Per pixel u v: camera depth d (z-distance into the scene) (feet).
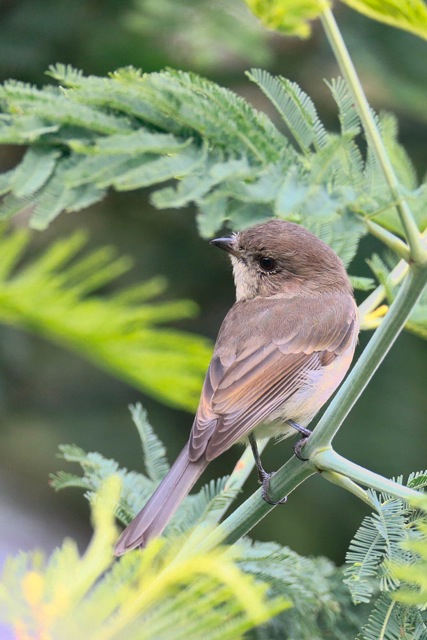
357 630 25.63
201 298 47.75
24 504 47.96
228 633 14.05
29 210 29.27
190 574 14.64
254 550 23.67
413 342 45.09
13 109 20.35
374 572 20.98
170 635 13.96
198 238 47.62
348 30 43.60
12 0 41.70
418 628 21.09
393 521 21.71
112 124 20.35
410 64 43.19
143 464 45.42
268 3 18.65
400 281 28.94
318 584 25.18
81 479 25.34
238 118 20.59
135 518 22.71
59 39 41.22
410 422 43.91
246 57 39.75
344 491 44.52
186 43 40.52
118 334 11.34
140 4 40.09
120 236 47.52
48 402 46.50
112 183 18.45
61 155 19.70
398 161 26.68
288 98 24.32
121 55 40.96
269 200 18.30
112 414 46.60
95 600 13.58
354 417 43.96
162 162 19.16
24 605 13.29
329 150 18.97
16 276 11.35
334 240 30.71
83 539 48.91
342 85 25.55
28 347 45.11
